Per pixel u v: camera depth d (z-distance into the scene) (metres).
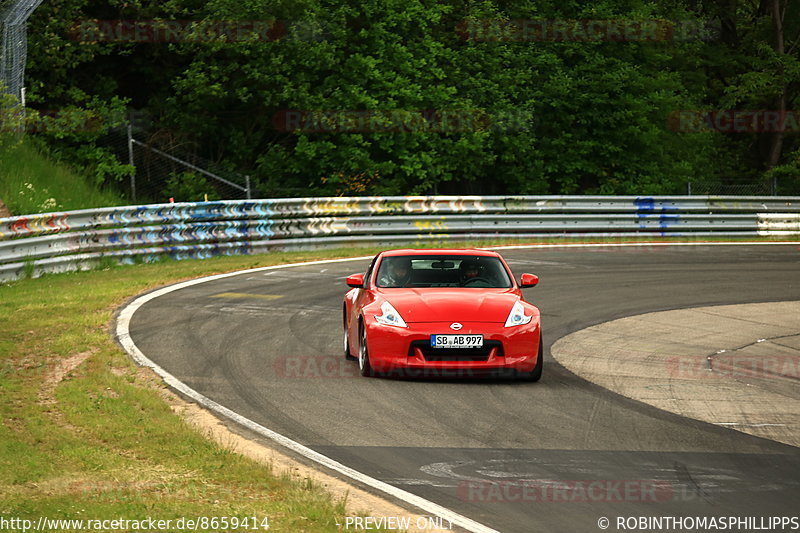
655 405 18.66
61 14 55.25
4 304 28.59
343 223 49.34
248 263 41.16
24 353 21.81
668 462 14.57
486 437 15.92
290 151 59.25
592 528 11.55
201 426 16.25
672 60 77.62
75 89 55.38
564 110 64.56
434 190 60.59
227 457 14.11
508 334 20.11
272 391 19.11
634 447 15.44
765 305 32.78
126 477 13.19
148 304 29.91
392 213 54.62
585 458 14.73
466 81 61.19
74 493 12.42
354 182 56.12
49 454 14.22
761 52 79.12
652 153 66.50
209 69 57.06
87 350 22.42
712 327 28.39
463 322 20.12
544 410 17.94
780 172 75.88
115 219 40.44
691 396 19.56
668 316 30.14
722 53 83.69
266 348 23.67
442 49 60.81
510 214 57.06
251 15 54.53
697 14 83.38
